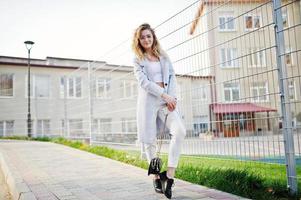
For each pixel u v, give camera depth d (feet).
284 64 9.55
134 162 17.10
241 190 9.52
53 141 40.01
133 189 10.53
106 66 26.99
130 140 23.93
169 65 10.49
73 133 38.29
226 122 12.35
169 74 10.42
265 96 10.52
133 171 14.29
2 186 14.64
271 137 10.61
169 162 9.23
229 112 12.16
